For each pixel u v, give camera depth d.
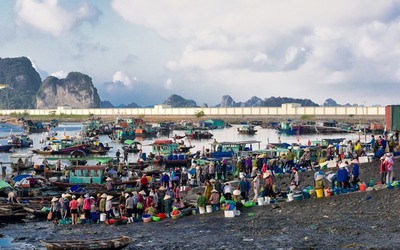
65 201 38.78
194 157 77.06
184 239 30.66
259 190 42.22
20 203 42.81
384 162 40.28
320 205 36.41
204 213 37.59
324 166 51.69
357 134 154.50
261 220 34.34
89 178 53.12
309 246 27.31
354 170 40.69
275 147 76.38
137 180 53.09
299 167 54.03
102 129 177.75
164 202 39.28
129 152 104.62
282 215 35.28
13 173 68.88
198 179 52.16
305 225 32.03
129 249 28.80
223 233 31.58
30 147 126.94
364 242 27.27
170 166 74.19
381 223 30.89
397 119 59.53
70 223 37.62
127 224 36.38
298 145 79.44
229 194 39.84
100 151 105.56
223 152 70.50
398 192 36.22
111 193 46.09
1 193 48.78
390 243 26.69
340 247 26.70
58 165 68.94
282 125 167.88
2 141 144.50
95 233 33.72
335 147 64.88
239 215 36.38
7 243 31.80
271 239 29.31
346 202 36.22
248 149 79.62
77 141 116.81
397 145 55.94
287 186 47.12
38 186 52.44
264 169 50.03
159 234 32.41
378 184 38.97
